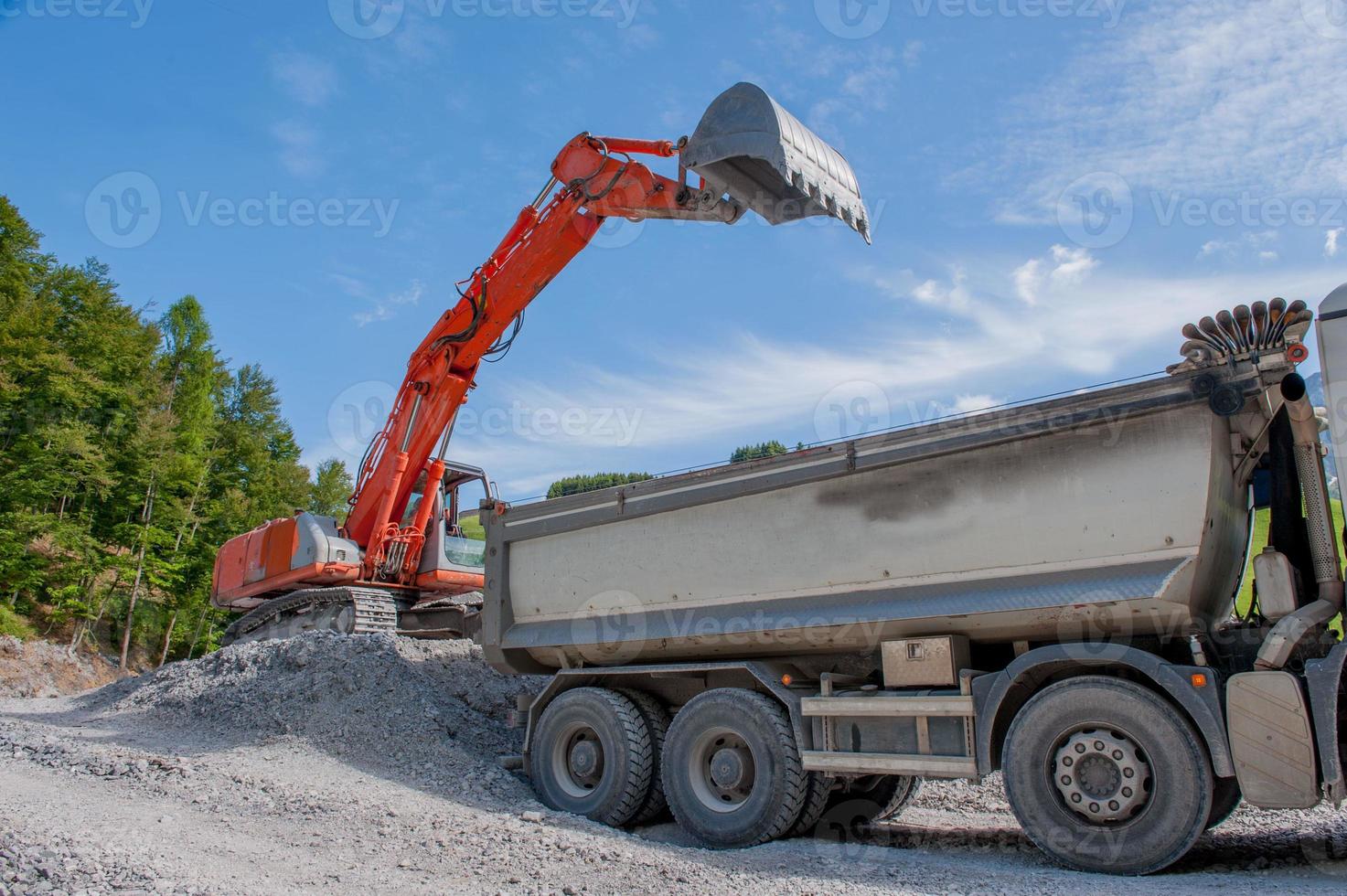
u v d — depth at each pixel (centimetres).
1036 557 570
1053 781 533
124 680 1276
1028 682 574
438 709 914
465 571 1355
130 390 3566
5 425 2986
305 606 1346
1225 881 470
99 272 4019
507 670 848
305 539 1293
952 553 602
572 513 797
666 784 684
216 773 722
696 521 725
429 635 1261
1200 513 519
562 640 792
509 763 833
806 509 670
